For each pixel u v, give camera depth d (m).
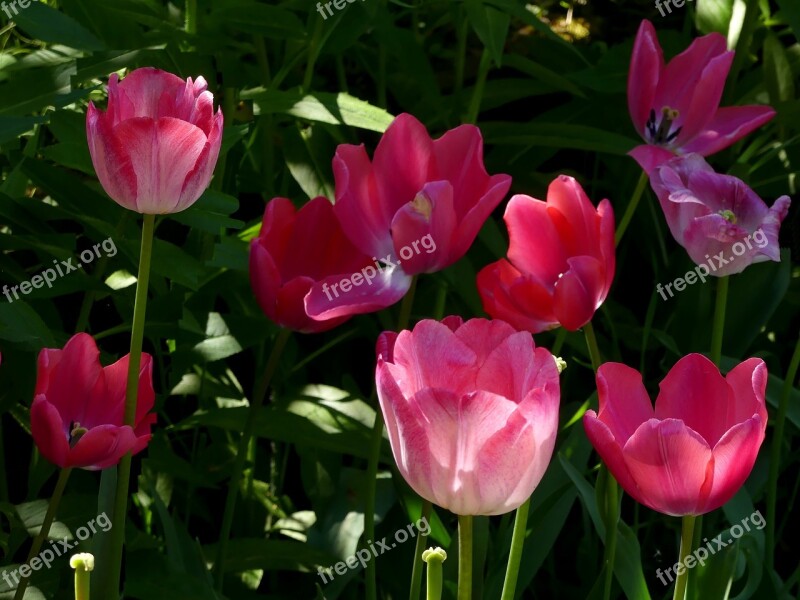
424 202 1.04
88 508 1.12
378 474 1.28
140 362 0.98
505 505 0.87
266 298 1.08
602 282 1.03
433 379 0.89
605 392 0.91
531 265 1.06
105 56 1.15
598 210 1.04
